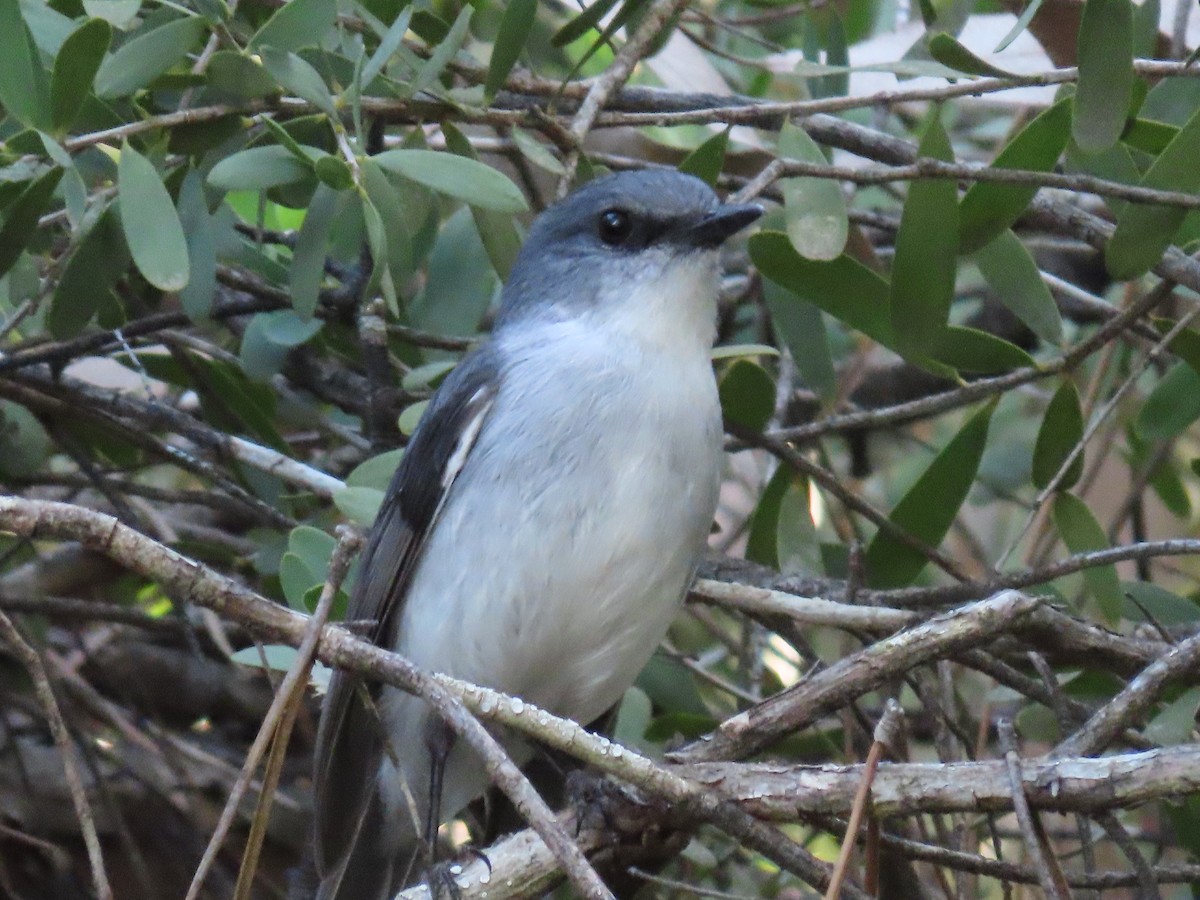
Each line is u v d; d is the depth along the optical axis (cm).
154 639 1146
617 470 800
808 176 814
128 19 727
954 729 862
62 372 983
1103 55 743
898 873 798
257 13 887
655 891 878
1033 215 905
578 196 876
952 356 865
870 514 917
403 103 827
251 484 1026
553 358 825
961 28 872
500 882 683
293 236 994
